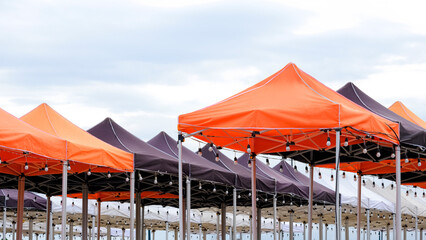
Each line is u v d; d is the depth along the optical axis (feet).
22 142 36.68
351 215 99.50
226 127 34.81
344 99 37.86
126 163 45.65
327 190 73.41
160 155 49.47
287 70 38.40
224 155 62.28
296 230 148.36
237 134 40.63
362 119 34.12
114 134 50.11
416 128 38.88
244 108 35.22
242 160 70.13
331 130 34.96
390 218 105.70
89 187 60.59
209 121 35.29
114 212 74.64
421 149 40.11
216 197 71.92
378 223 124.16
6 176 51.55
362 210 84.43
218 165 57.47
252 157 41.93
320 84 38.65
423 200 86.94
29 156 41.70
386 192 82.74
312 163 47.93
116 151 44.86
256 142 41.83
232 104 36.11
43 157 42.19
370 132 34.60
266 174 63.82
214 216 98.78
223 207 70.64
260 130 35.65
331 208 85.76
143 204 71.31
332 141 41.63
